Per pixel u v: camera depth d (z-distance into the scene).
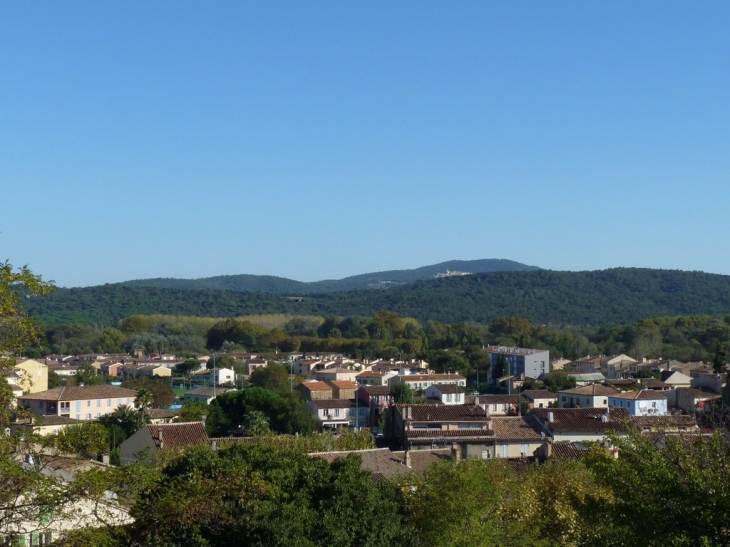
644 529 23.64
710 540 21.38
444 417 78.62
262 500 33.16
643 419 73.94
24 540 25.33
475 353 186.50
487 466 41.88
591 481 42.66
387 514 33.28
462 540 33.31
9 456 22.89
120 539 28.70
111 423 93.56
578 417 78.50
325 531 31.03
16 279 24.39
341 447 62.09
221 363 191.50
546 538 37.03
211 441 62.66
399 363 182.75
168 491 30.41
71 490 22.59
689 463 24.05
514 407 121.69
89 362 192.62
